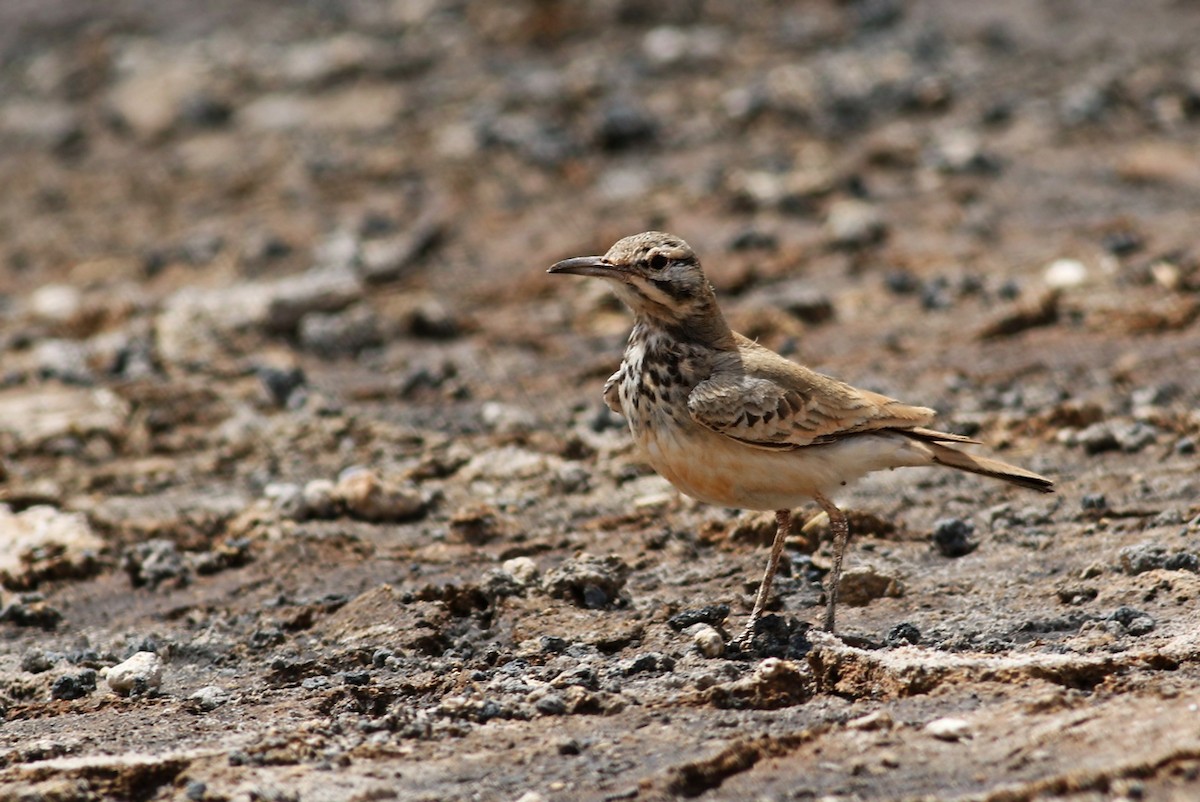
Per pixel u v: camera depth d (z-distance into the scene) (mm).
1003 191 21891
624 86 27531
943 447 10383
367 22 33562
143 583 12484
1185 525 11633
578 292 19734
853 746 8438
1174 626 9742
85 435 15781
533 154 24766
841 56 28078
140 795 8523
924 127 24688
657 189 23031
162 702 9969
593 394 16547
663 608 10789
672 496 13422
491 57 30234
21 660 11055
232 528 13383
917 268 19438
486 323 19016
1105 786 7562
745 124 25375
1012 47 28406
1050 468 13422
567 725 9102
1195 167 22031
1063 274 18500
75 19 36219
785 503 10469
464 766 8609
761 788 8062
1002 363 16234
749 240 20500
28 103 30594
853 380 16125
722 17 30953
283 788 8359
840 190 22250
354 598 11523
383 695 9703
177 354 18016
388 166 25172
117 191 25641
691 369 10383
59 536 13234
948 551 11695
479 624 10891
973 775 7957
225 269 21688
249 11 35719
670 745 8727
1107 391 15133
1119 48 27953
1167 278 17797
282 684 10227
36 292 21578
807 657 9633
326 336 18344
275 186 25031
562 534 12828
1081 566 11094
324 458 15125
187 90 29625
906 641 9992
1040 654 9422
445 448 15094
